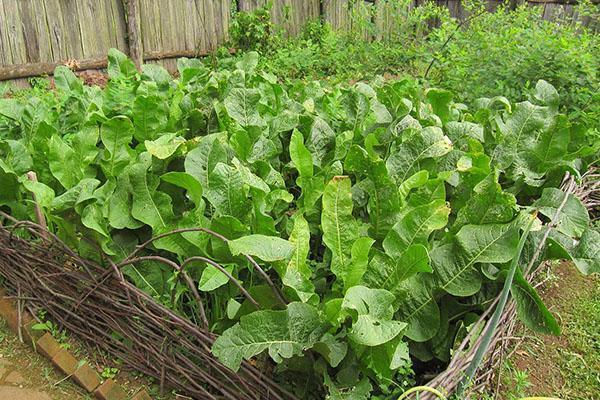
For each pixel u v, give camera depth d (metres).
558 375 2.65
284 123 3.17
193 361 2.28
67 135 3.25
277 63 8.20
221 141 2.72
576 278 3.40
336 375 1.98
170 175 2.26
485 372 2.38
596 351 2.81
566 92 4.62
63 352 2.57
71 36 6.86
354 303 1.80
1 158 2.90
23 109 3.35
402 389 1.94
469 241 2.26
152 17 7.70
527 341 2.84
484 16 6.89
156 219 2.41
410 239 2.19
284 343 1.88
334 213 2.19
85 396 2.44
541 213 2.84
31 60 6.53
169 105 3.69
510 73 4.82
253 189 2.32
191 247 2.37
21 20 6.37
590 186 3.71
